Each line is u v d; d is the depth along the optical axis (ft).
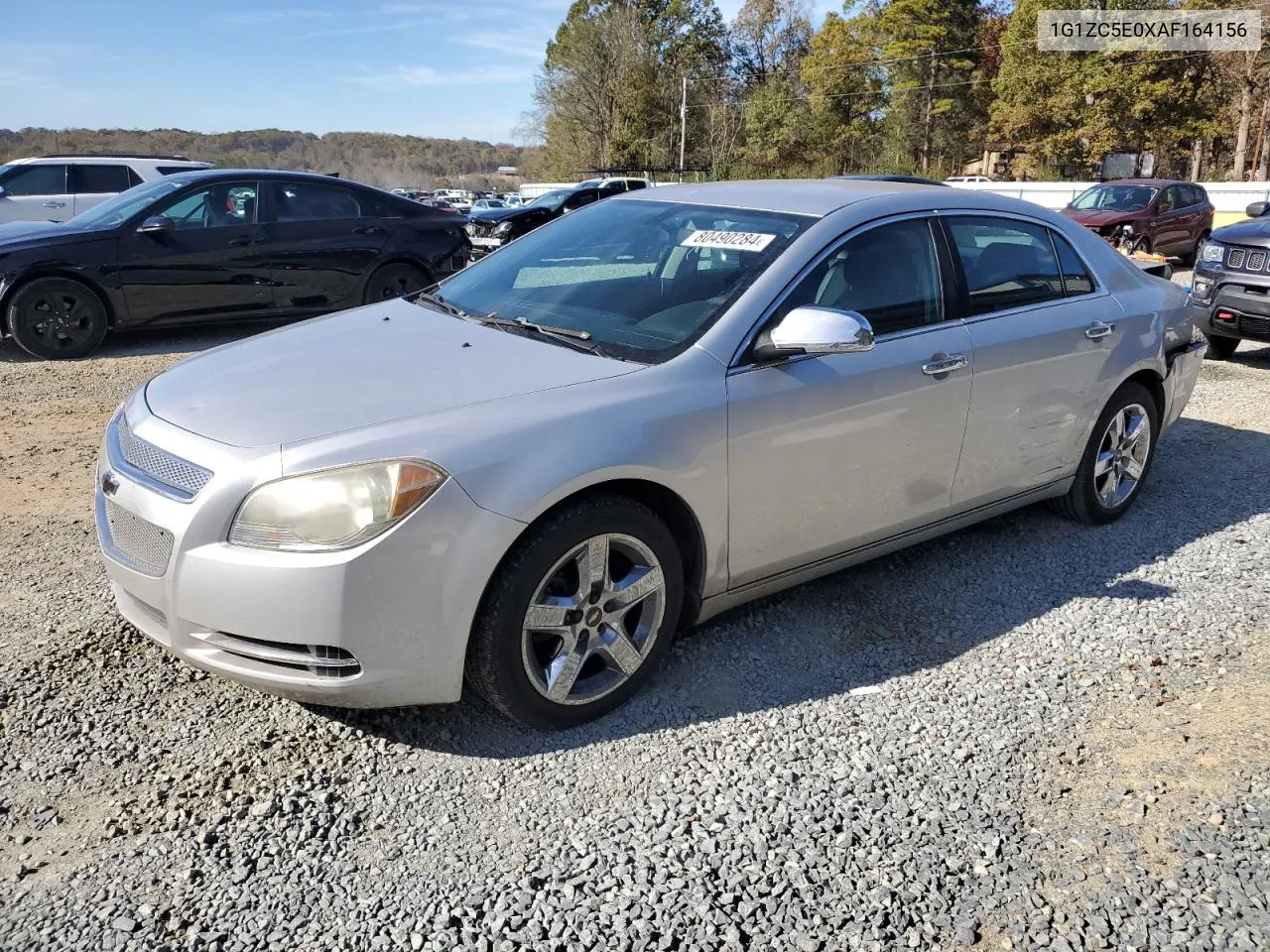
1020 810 8.51
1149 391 15.55
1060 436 13.85
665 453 9.48
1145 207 56.85
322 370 10.05
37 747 9.14
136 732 9.43
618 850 7.98
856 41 224.74
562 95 235.81
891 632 11.75
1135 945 7.06
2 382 24.09
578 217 13.93
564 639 9.39
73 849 7.87
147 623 9.25
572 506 9.08
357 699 8.69
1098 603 12.52
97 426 20.20
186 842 7.97
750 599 11.16
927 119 212.02
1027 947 7.04
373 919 7.21
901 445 11.60
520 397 9.25
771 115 228.43
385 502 8.23
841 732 9.68
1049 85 174.70
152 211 27.99
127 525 9.12
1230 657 11.10
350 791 8.68
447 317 11.89
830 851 7.99
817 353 10.30
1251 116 173.78
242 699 10.01
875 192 12.47
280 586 8.18
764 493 10.46
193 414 9.30
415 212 32.60
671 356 10.05
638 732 9.66
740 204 12.38
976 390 12.28
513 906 7.35
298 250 30.04
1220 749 9.36
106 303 27.45
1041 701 10.25
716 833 8.19
